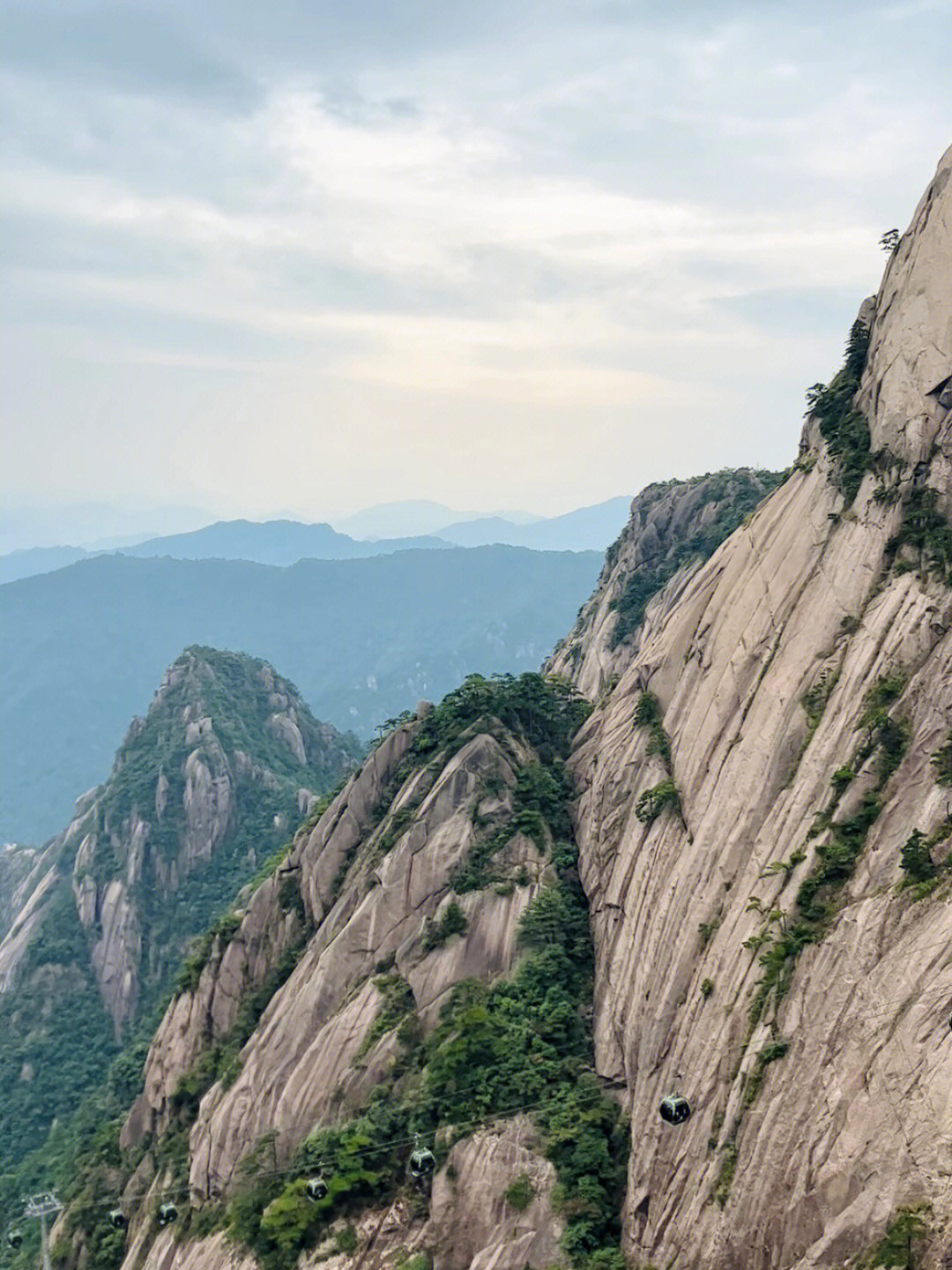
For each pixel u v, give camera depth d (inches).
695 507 5457.7
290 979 3366.1
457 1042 2586.1
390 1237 2405.3
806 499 2598.4
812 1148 1641.2
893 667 2052.2
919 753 1898.4
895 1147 1510.8
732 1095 1865.2
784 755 2215.8
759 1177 1715.1
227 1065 3403.1
